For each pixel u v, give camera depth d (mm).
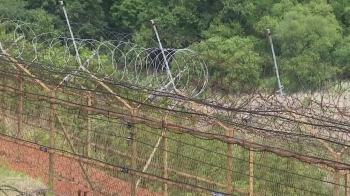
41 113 37281
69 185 31234
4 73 36594
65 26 90438
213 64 50469
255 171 33438
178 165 34531
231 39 86938
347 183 30469
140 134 34344
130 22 104312
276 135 32500
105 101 34469
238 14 98375
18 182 31078
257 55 75000
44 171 32406
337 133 35500
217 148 34844
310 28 87250
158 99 35906
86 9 101250
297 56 80500
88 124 34094
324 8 94375
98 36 99250
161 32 98375
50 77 38625
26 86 37469
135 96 37094
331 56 87438
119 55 56125
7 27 59500
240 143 26141
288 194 33125
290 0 97188
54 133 34906
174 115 34219
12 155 34062
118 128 34812
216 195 24984
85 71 36656
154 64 44594
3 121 37594
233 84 46312
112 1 107438
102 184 31984
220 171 34312
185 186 25625
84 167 32375
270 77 67188
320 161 24438
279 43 88875
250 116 33594
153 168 34156
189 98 33562
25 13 82125
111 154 34344
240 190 32719
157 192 33312
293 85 59969
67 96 36562
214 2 101688
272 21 92938
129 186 32156
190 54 49281
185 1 100812
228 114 35312
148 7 102812
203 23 99938
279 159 33219
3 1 89312
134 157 30109
